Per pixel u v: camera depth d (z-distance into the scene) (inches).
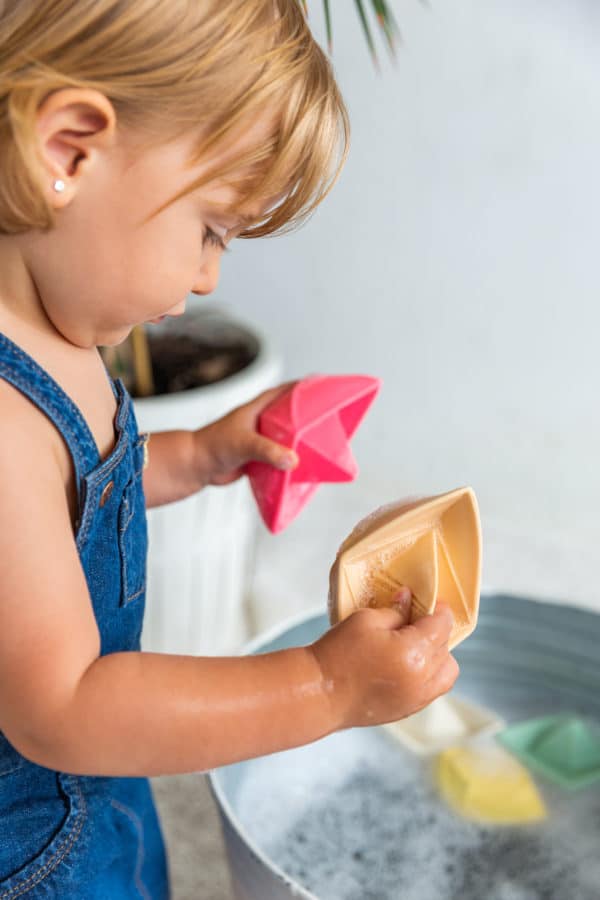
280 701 23.0
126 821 31.5
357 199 62.1
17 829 27.5
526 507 67.1
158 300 23.5
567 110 56.2
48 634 22.2
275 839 35.6
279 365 53.6
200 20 21.6
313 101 23.1
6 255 23.6
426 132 59.1
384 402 67.4
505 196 59.3
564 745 38.9
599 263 59.2
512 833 36.2
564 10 54.2
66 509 23.8
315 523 67.0
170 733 22.6
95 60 21.4
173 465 34.0
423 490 69.1
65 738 22.5
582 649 40.4
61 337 25.9
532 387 63.9
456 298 63.0
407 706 23.4
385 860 35.0
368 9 56.9
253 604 59.4
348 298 65.2
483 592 40.9
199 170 22.4
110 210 22.4
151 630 52.2
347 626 23.6
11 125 20.9
